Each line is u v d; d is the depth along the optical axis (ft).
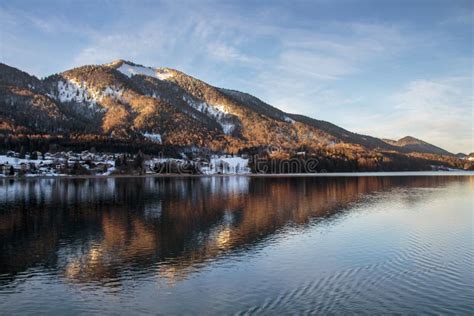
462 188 379.76
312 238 140.87
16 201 267.39
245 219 185.26
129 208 228.63
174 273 101.45
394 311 75.36
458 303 78.79
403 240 136.56
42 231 157.99
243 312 76.23
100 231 157.07
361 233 149.69
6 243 136.46
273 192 338.34
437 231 153.28
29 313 77.92
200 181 532.32
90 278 98.27
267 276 97.60
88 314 77.00
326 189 371.56
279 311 76.28
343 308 77.20
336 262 109.29
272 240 138.00
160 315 75.92
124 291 88.89
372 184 448.24
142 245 132.16
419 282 91.40
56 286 92.84
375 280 93.30
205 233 151.33
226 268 105.09
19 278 98.89
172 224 172.14
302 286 89.97
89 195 312.71
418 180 543.39
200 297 84.33
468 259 110.63
